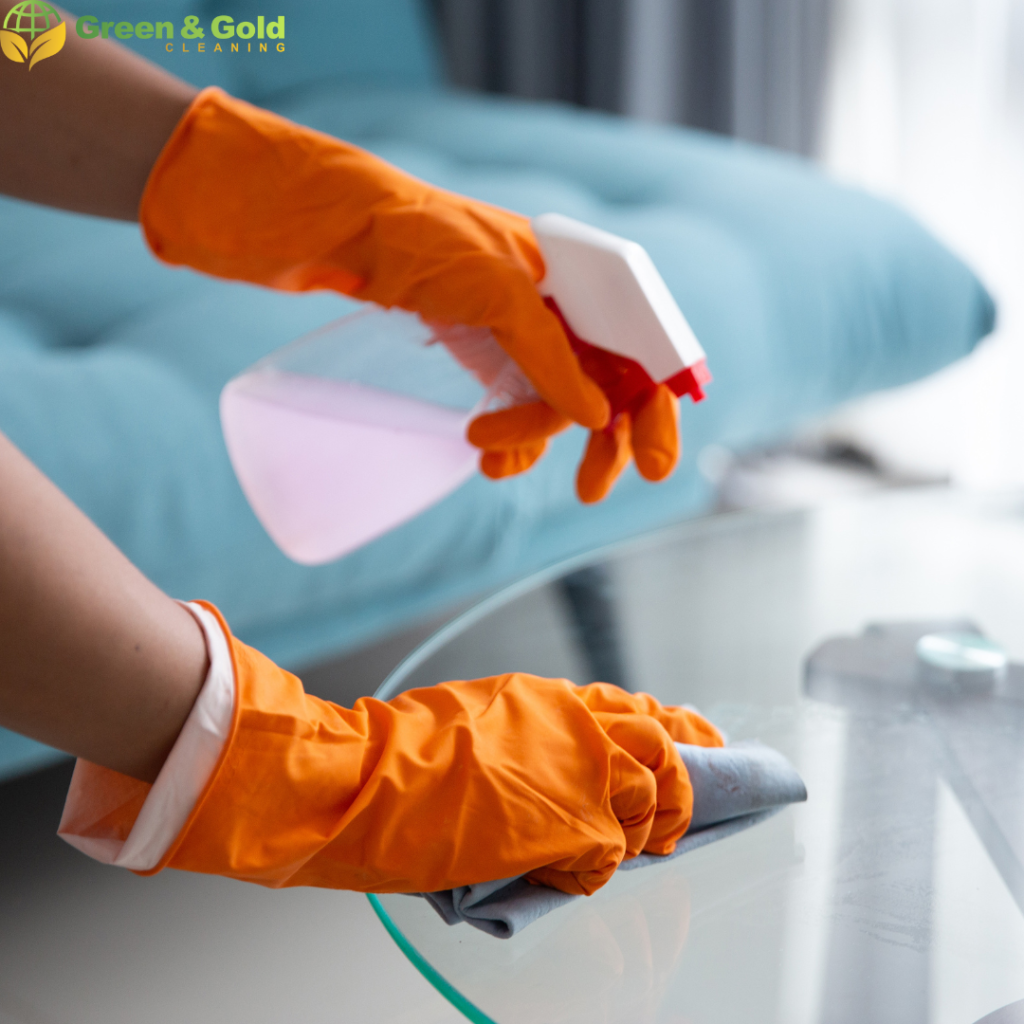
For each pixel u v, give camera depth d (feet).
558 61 7.35
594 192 4.83
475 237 1.90
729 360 4.06
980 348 5.12
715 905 1.63
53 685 1.27
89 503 2.84
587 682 2.27
